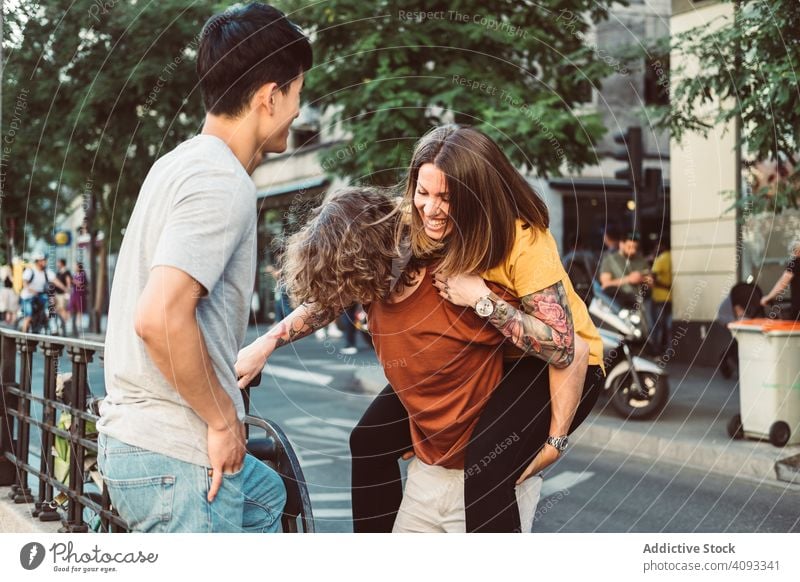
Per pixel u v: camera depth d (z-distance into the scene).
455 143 1.67
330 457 4.93
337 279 1.75
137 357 1.40
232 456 1.43
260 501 1.63
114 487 1.43
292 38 1.50
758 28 5.21
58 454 2.61
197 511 1.40
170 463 1.39
